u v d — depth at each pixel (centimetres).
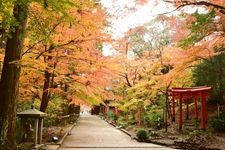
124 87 3638
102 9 1423
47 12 1006
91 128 3338
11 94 1061
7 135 1033
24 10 984
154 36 3206
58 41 1420
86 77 1794
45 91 1816
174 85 2828
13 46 1075
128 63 3328
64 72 1703
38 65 1262
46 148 1493
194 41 1457
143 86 2884
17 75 1084
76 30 1395
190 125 2700
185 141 1925
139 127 3066
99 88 1923
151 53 3209
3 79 1065
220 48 2356
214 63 2472
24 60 1143
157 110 3278
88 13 1368
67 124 3581
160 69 2955
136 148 1703
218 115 2497
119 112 5322
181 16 1466
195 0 1330
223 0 1334
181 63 1952
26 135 1538
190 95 2702
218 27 1419
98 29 1420
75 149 1586
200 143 1855
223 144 1822
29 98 1980
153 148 1717
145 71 3062
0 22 966
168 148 1734
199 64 2589
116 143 1934
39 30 1055
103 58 1678
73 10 1264
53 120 3009
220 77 2595
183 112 3284
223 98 2856
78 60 1603
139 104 3102
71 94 2062
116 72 1802
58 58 1551
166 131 2548
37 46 1436
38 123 1555
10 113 1052
